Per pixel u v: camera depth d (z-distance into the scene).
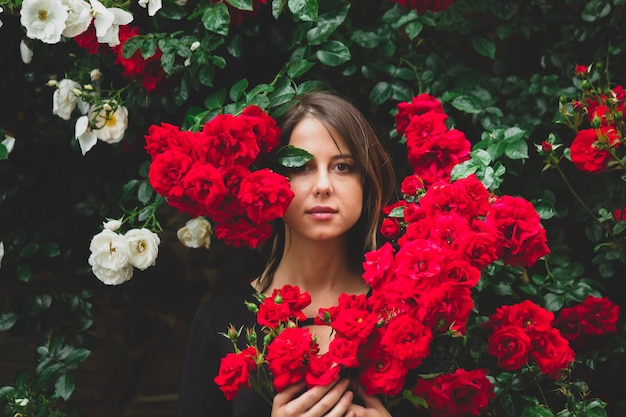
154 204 2.12
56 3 1.85
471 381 1.69
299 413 1.57
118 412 2.89
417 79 2.28
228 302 1.83
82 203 2.46
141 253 1.95
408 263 1.47
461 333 1.60
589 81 2.04
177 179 1.63
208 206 1.63
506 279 2.05
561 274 2.23
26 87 2.43
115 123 2.09
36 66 2.31
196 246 2.13
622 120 1.98
